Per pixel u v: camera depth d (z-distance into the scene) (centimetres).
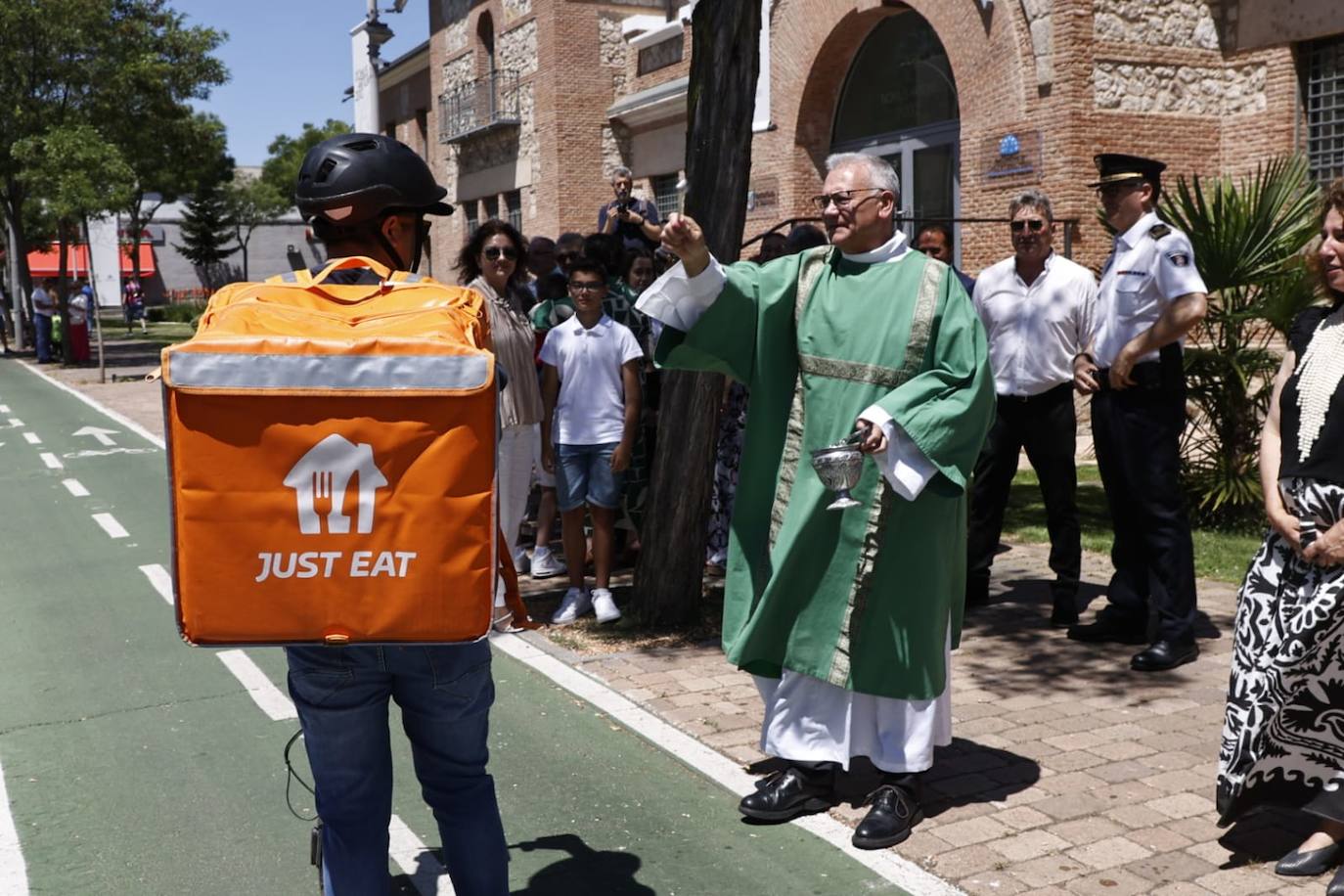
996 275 629
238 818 425
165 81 2777
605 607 655
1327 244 352
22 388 2261
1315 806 351
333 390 234
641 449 721
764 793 410
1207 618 636
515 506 651
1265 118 1374
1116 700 514
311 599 238
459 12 2964
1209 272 843
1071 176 1355
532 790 439
